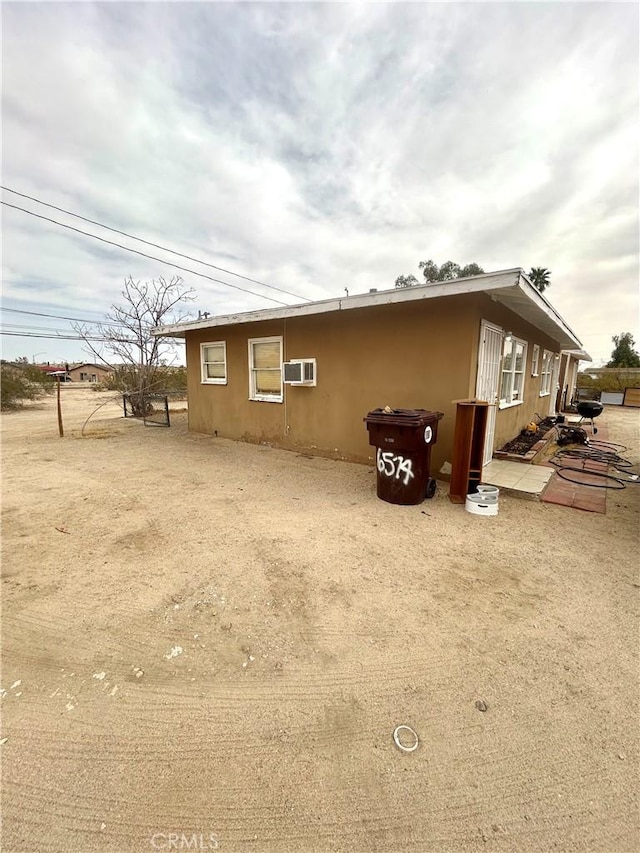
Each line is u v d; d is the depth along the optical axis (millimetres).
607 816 1292
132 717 1696
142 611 2475
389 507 4422
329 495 4867
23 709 1734
